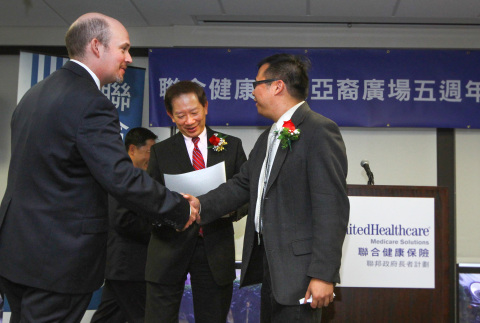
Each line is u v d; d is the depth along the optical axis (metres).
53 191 1.56
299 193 1.78
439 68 3.62
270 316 1.91
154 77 3.70
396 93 3.62
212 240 2.25
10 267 1.55
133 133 3.06
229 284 2.31
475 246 3.62
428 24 3.57
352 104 3.63
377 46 3.66
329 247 1.65
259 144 2.05
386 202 2.48
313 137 1.77
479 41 3.62
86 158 1.54
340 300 2.45
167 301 2.24
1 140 3.79
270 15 3.47
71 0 3.26
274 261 1.74
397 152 3.71
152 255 2.23
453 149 3.69
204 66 3.70
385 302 2.45
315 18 3.52
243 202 2.16
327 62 3.66
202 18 3.57
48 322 1.56
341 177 1.74
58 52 3.79
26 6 3.37
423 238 2.47
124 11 3.44
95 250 1.62
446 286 2.46
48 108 1.58
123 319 3.02
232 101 3.68
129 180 1.59
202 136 2.41
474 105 3.60
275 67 1.94
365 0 3.17
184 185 2.15
